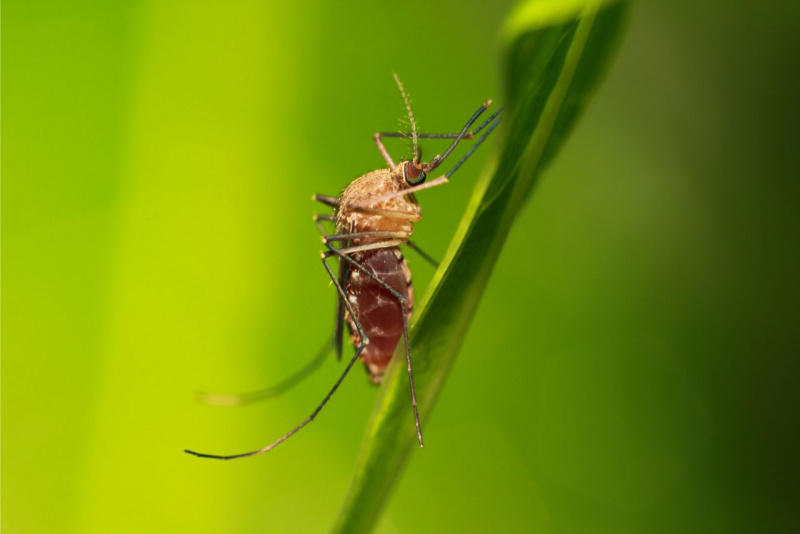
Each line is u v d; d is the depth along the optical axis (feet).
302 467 0.22
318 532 0.21
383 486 0.19
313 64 0.22
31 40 0.21
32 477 0.21
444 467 0.22
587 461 0.22
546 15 0.15
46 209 0.21
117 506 0.21
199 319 0.21
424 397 0.19
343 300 0.21
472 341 0.22
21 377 0.21
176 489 0.21
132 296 0.21
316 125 0.22
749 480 0.22
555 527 0.22
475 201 0.17
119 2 0.21
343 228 0.21
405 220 0.21
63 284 0.21
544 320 0.22
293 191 0.21
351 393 0.22
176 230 0.21
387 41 0.22
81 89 0.21
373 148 0.22
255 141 0.21
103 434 0.21
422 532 0.22
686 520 0.22
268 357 0.21
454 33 0.22
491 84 0.22
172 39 0.21
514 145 0.18
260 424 0.21
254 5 0.21
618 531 0.22
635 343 0.22
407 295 0.21
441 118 0.22
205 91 0.21
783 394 0.22
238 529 0.21
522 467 0.22
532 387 0.22
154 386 0.21
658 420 0.22
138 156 0.21
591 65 0.18
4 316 0.21
